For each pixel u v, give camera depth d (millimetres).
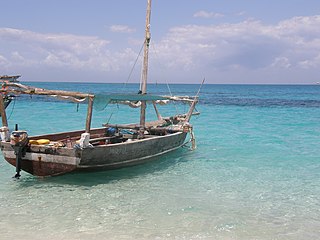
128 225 8531
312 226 8648
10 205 9742
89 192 11000
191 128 17578
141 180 12492
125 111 43125
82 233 8023
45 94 12023
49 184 11766
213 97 82188
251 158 16234
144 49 15414
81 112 39438
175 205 9945
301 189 11586
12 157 11711
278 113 41031
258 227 8547
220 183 12180
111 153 12016
